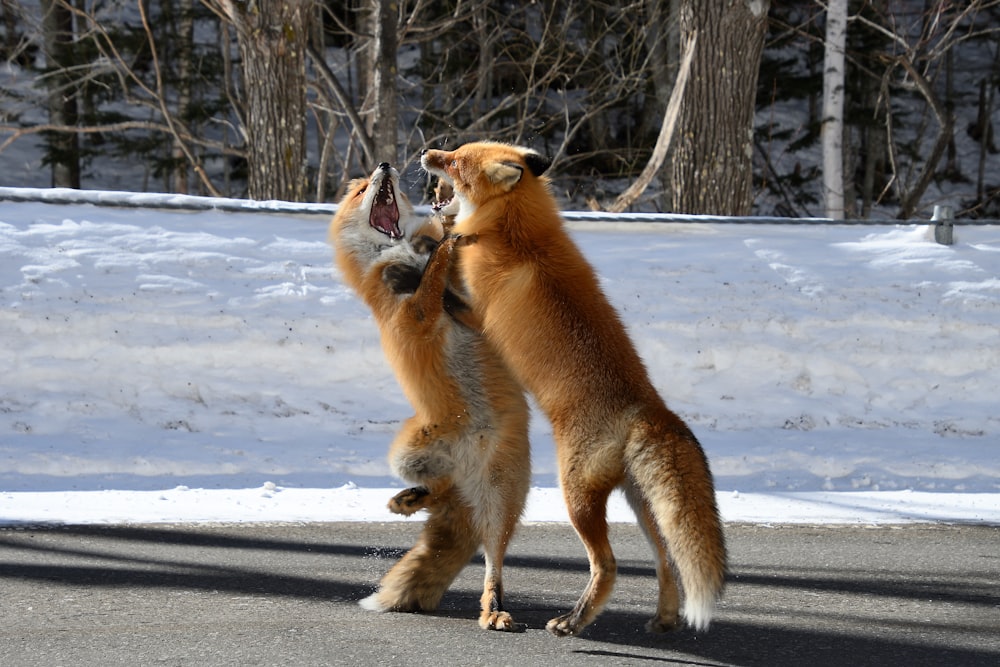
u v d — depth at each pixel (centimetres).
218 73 2597
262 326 938
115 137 2592
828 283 1045
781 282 1045
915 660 470
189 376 902
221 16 1847
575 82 2728
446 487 553
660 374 952
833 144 1898
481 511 543
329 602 544
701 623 445
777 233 1161
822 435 906
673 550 457
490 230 547
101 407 870
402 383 562
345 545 653
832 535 692
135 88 2669
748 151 1420
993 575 610
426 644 480
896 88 2744
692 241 1131
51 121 2625
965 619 532
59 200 1057
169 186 2828
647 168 1480
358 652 464
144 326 927
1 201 1062
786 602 559
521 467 551
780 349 970
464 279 561
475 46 2730
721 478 823
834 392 955
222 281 984
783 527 711
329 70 1569
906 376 962
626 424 490
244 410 886
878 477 825
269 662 446
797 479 823
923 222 1147
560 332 516
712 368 963
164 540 645
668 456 471
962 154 3284
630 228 1152
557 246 546
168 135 2605
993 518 734
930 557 645
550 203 563
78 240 1013
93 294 943
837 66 1889
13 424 842
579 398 504
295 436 868
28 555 604
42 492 738
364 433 878
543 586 595
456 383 549
